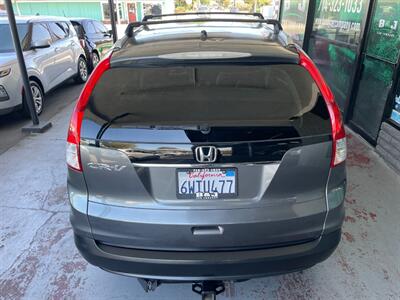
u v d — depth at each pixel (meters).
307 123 1.65
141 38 2.10
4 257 2.54
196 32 2.17
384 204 3.03
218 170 1.63
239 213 1.67
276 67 1.78
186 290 2.23
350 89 4.63
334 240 1.83
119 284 2.29
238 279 1.78
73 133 1.71
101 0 23.89
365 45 4.32
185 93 1.69
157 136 1.61
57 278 2.35
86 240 1.81
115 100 1.70
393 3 3.68
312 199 1.72
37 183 3.56
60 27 7.33
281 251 1.73
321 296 2.16
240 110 1.64
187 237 1.69
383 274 2.31
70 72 7.44
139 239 1.72
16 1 23.75
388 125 3.70
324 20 5.89
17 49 4.53
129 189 1.68
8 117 5.78
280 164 1.64
